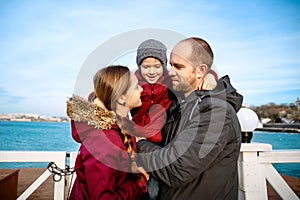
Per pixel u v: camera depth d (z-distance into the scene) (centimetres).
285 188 165
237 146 113
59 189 164
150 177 124
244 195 163
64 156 164
